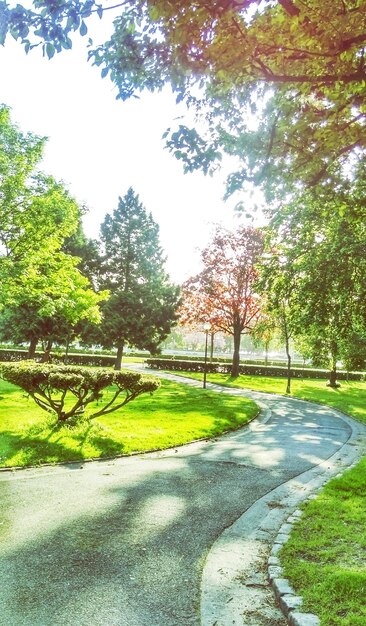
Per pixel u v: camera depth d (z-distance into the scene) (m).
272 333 43.16
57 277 20.14
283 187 7.20
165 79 5.70
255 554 5.37
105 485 7.91
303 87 5.49
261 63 5.32
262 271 18.41
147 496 7.41
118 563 4.97
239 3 4.38
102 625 3.78
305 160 6.71
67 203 21.62
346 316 17.00
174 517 6.52
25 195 19.62
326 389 36.31
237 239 41.72
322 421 18.08
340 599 4.08
